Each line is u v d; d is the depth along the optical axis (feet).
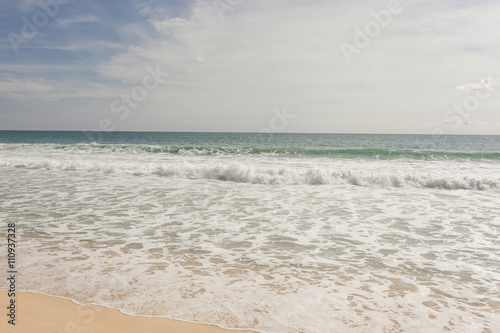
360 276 13.44
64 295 11.14
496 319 10.23
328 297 11.49
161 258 15.03
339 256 15.70
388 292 12.01
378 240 18.12
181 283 12.35
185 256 15.37
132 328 9.19
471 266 14.66
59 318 9.61
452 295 11.88
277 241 17.79
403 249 16.78
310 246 17.07
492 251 16.53
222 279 12.84
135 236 18.28
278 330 9.33
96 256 15.07
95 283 12.13
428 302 11.31
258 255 15.69
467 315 10.46
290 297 11.41
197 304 10.72
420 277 13.44
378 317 10.20
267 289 12.02
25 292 11.30
